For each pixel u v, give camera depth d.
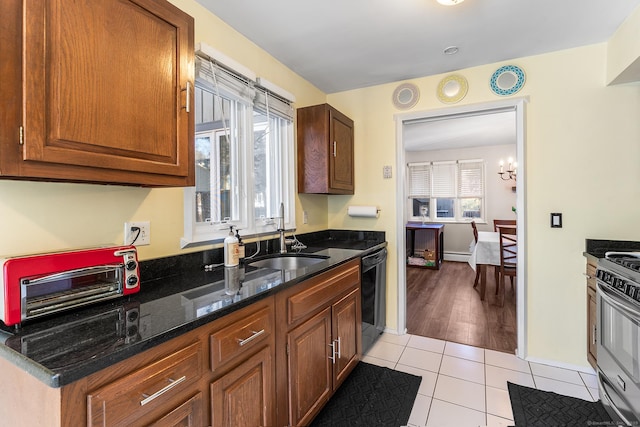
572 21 1.80
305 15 1.73
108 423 0.71
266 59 2.14
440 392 1.89
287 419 1.37
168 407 0.85
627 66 1.78
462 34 1.93
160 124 1.12
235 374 1.07
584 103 2.10
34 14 0.79
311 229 2.71
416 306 3.46
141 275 1.36
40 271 0.90
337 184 2.53
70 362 0.67
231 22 1.79
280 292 1.33
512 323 2.94
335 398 1.84
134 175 1.05
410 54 2.19
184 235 1.57
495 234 4.37
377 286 2.53
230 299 1.10
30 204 1.04
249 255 1.99
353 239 2.90
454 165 6.16
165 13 1.14
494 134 4.84
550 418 1.65
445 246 6.25
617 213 2.05
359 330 2.13
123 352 0.73
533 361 2.24
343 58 2.25
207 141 1.76
